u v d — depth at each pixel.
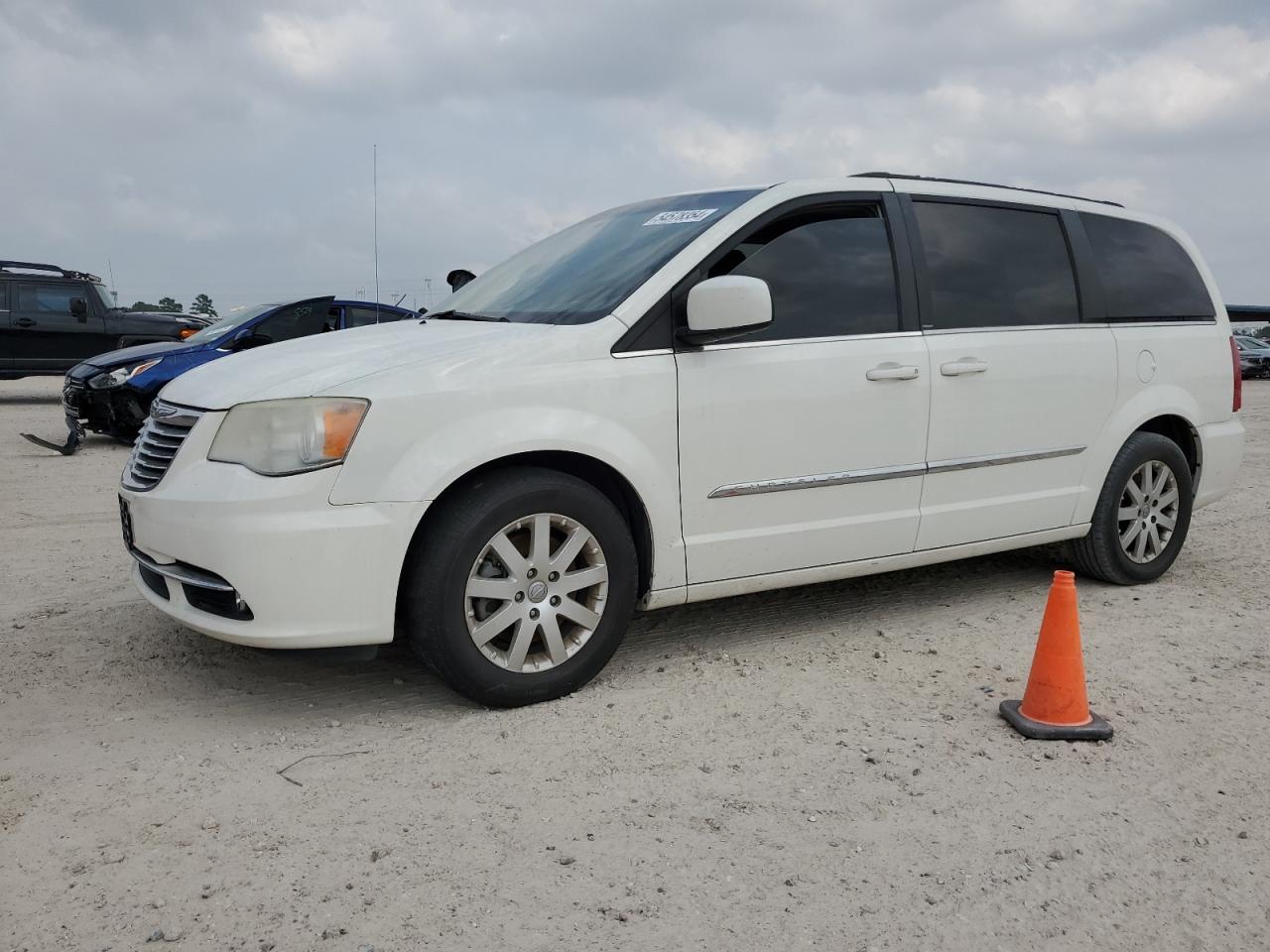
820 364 4.18
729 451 4.00
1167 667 4.15
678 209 4.43
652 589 3.95
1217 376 5.69
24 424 13.70
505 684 3.62
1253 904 2.51
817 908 2.46
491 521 3.51
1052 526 5.04
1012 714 3.56
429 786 3.07
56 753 3.28
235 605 3.37
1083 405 5.04
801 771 3.18
